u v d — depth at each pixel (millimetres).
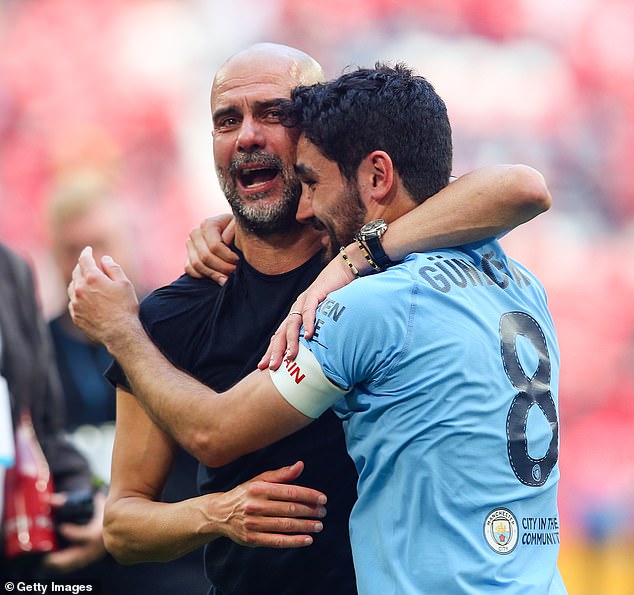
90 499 12047
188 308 8523
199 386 7707
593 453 30844
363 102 7320
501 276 7500
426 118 7379
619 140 34750
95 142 32500
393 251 7273
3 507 11391
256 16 33938
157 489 8492
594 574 27266
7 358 11492
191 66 33531
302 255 8406
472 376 6895
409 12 34688
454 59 34656
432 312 6973
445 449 6844
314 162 7523
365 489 7191
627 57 35281
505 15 34969
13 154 32250
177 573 12531
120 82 33188
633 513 28625
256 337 8289
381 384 7004
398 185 7402
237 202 8281
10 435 10867
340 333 6965
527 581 6863
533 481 7055
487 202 7219
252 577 8289
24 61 33000
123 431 8523
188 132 33125
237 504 7484
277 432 7227
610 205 34219
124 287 8359
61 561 12031
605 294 33062
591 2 35281
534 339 7348
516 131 34625
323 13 34250
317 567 8070
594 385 32344
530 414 7094
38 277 30062
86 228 16047
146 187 32469
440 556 6762
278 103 8070
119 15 33594
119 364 8312
